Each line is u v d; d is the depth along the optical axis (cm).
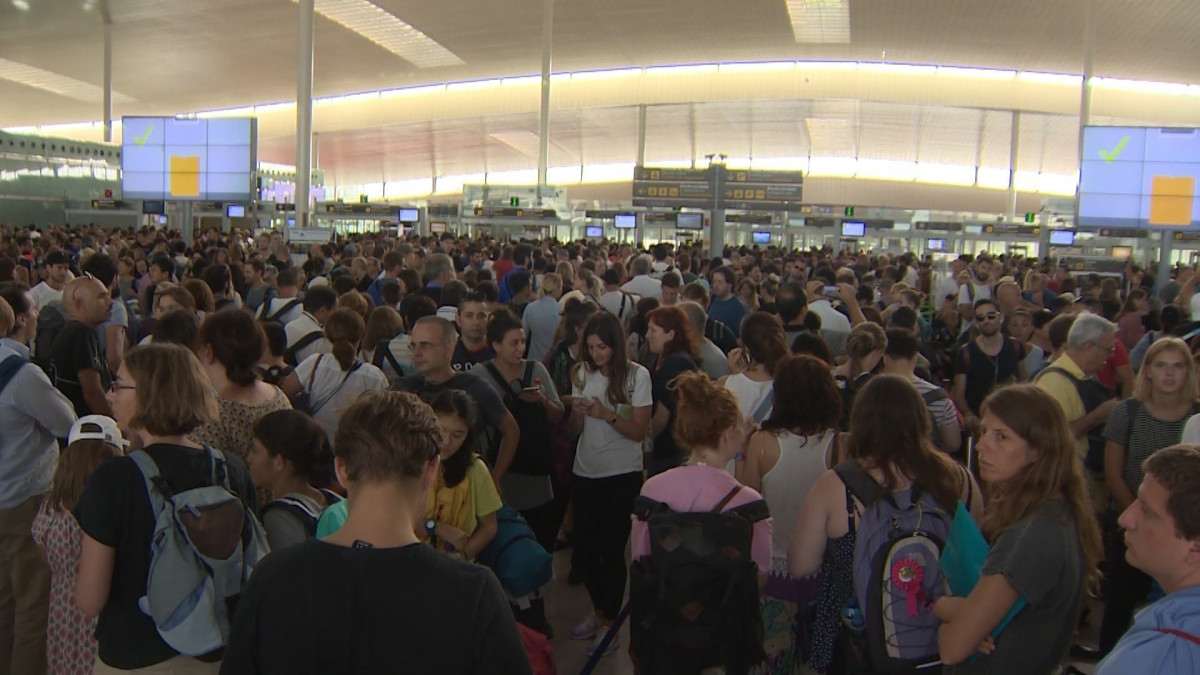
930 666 257
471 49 3134
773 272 1260
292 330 530
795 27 2900
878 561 262
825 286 863
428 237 1811
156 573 235
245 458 330
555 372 506
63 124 4538
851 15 2745
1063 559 229
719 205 2142
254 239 1664
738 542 274
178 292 532
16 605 352
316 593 160
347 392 420
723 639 271
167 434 249
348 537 167
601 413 411
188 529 238
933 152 4547
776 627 326
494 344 432
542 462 432
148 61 3244
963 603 235
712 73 3634
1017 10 2562
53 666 302
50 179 3014
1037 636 231
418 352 380
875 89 3578
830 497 279
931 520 266
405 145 4578
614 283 759
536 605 306
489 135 4338
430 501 290
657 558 275
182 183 1582
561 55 3241
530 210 2105
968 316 812
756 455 345
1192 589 177
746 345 419
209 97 3884
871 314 722
